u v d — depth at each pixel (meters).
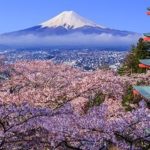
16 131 19.70
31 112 19.48
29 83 32.75
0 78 38.00
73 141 20.11
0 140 19.77
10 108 19.23
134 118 20.67
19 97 23.03
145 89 33.41
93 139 19.94
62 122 19.69
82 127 19.88
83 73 37.19
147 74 37.72
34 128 19.80
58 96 26.17
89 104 27.94
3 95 22.64
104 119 20.97
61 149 20.77
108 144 20.50
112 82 29.34
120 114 24.44
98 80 28.69
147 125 20.83
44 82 32.91
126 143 20.75
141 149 21.27
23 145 19.98
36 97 24.48
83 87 27.86
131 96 35.94
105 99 29.28
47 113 19.70
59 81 32.88
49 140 19.83
